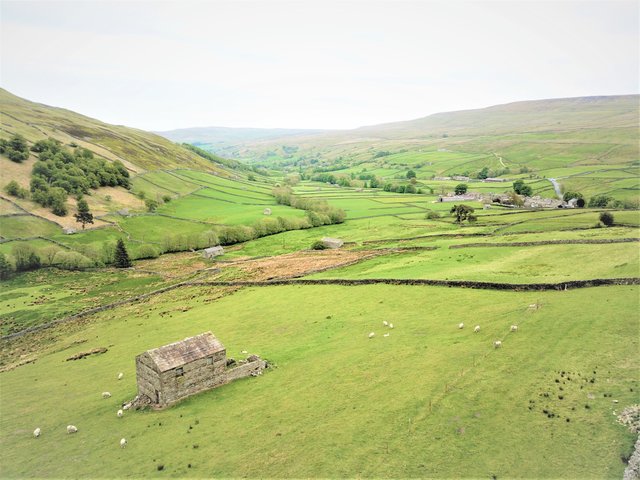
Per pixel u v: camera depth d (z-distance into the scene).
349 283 87.31
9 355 78.00
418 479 33.69
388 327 63.53
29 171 177.50
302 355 58.25
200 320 79.81
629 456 32.94
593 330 52.34
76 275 128.75
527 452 35.03
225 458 38.56
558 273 74.06
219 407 47.31
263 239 168.25
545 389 42.56
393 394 45.25
